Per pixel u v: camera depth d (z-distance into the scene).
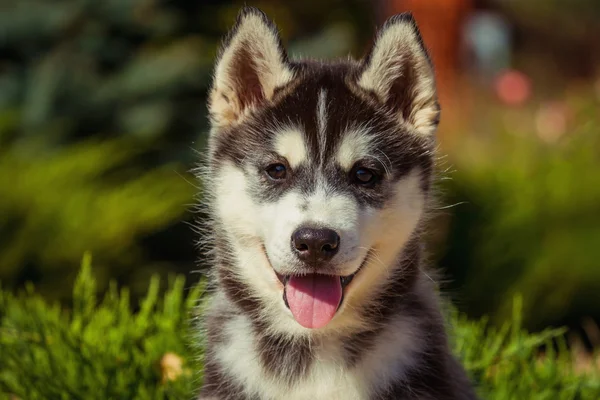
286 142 4.51
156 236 9.23
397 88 4.77
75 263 8.07
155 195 8.63
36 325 5.67
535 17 24.31
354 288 4.39
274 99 4.70
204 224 5.12
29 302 6.09
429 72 4.67
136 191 8.61
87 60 9.76
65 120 9.52
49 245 8.05
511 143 10.45
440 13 13.93
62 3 9.79
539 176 9.53
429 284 4.80
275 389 4.36
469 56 18.31
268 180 4.53
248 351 4.46
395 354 4.36
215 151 4.83
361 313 4.44
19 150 9.17
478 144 10.72
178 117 9.77
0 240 7.97
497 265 9.19
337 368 4.36
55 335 5.57
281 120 4.58
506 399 5.31
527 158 9.86
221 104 4.82
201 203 5.14
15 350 5.59
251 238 4.57
